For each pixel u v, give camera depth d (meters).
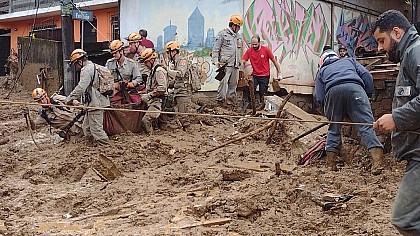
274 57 17.06
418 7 15.34
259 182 8.47
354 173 8.70
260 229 6.71
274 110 13.58
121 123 12.05
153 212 7.50
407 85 4.52
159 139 11.68
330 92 8.81
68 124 11.80
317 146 9.81
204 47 17.53
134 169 10.40
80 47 20.86
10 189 9.34
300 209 7.31
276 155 10.66
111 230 6.88
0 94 21.55
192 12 17.81
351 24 21.91
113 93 11.76
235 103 15.02
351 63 8.99
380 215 6.67
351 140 10.68
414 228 4.41
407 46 4.56
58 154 11.05
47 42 21.16
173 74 12.87
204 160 10.49
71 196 8.69
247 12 16.91
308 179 8.29
